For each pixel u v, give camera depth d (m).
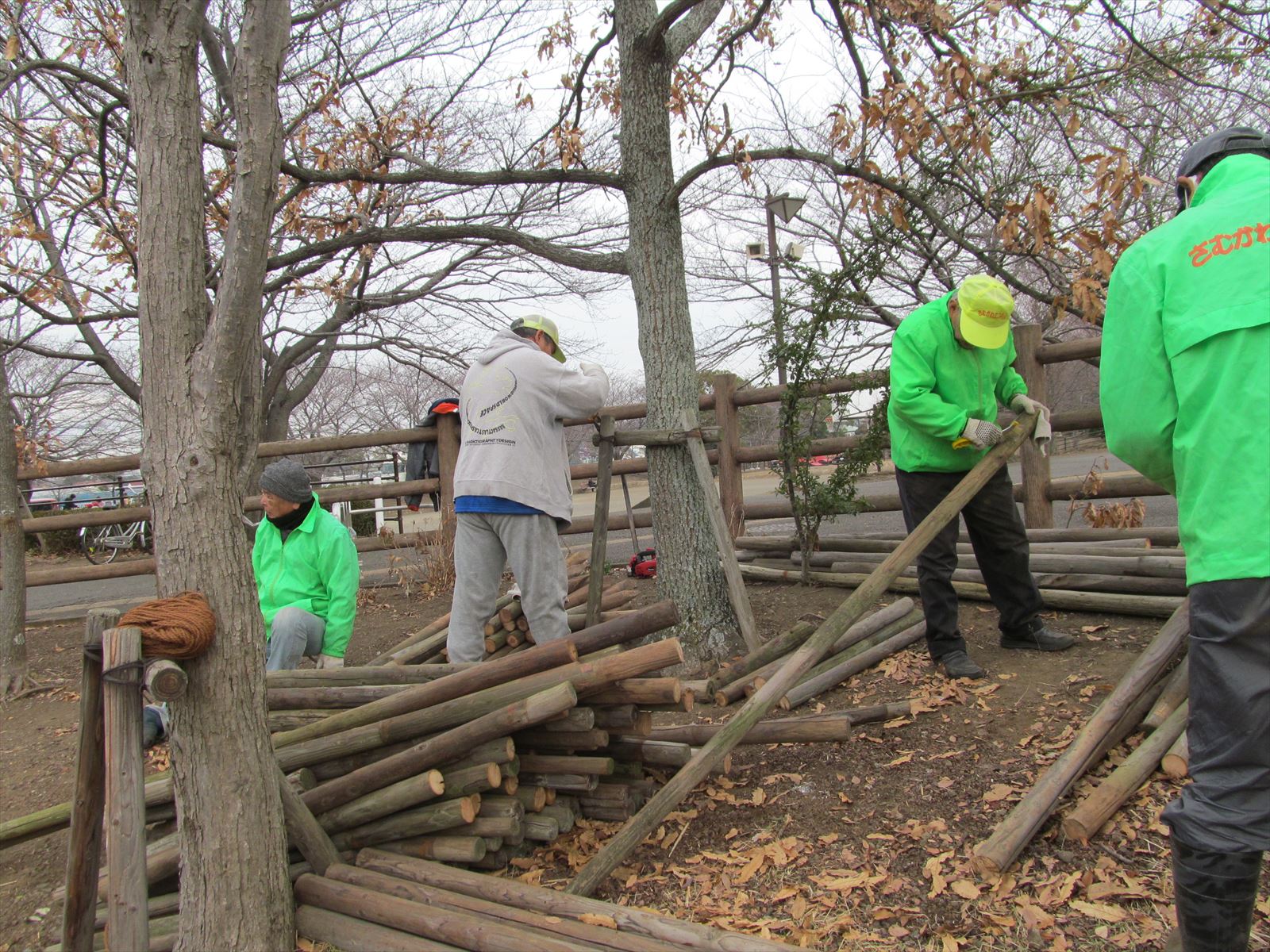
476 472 3.64
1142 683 3.19
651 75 4.84
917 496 4.03
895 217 4.73
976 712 3.67
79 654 6.54
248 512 7.41
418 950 2.40
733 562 4.65
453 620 3.85
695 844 3.03
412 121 8.62
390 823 2.89
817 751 3.55
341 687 3.47
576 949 2.25
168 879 2.88
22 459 8.73
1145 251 2.06
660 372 4.83
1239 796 1.89
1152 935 2.28
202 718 2.34
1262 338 1.84
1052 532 5.40
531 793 3.05
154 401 2.37
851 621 3.10
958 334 3.81
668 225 4.88
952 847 2.78
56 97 7.38
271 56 2.26
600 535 4.57
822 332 5.68
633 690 2.97
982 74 4.63
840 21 4.77
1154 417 2.04
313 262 8.75
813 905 2.59
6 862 3.42
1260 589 1.80
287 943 2.48
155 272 2.36
